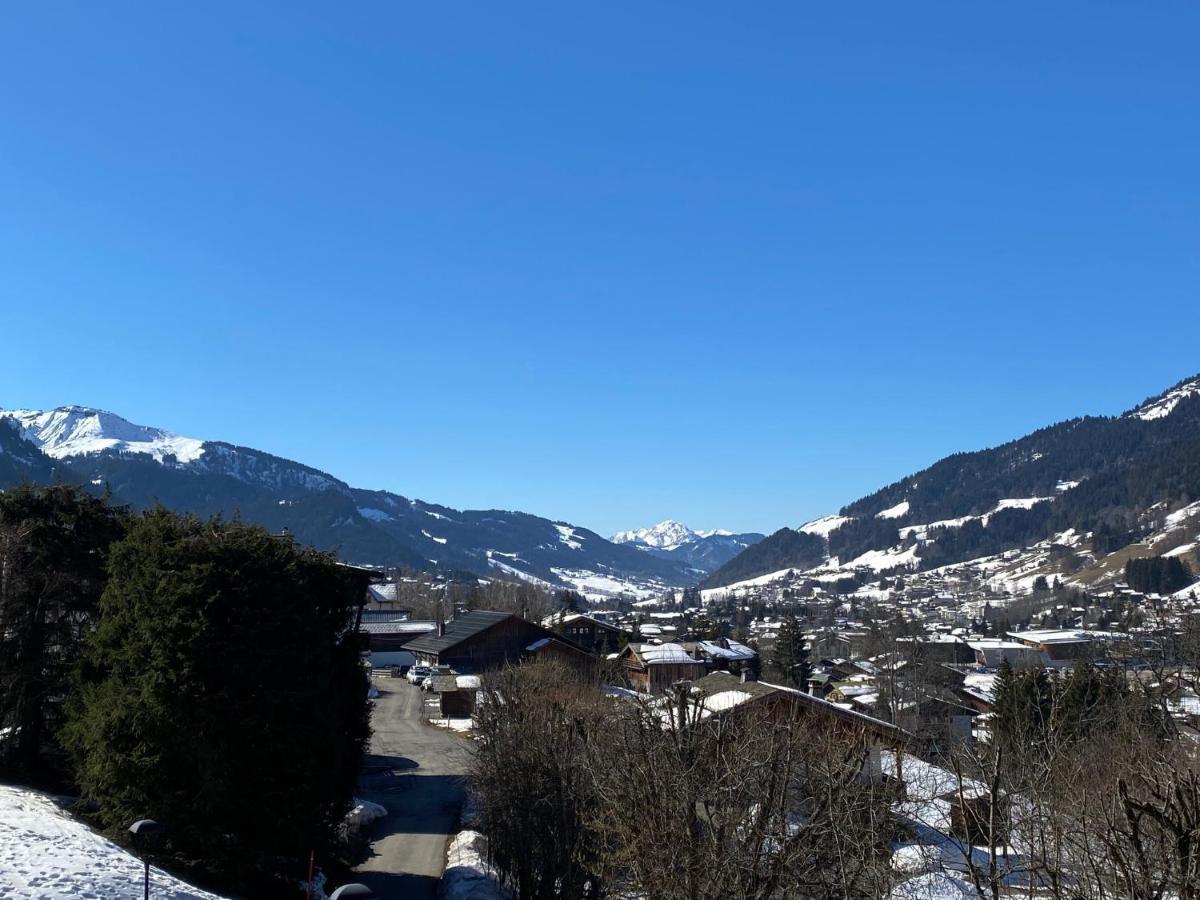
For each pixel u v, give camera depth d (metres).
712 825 20.97
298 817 26.58
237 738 25.83
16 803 25.58
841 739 32.59
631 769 23.73
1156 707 39.16
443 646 85.38
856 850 20.53
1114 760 23.30
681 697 23.95
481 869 34.97
